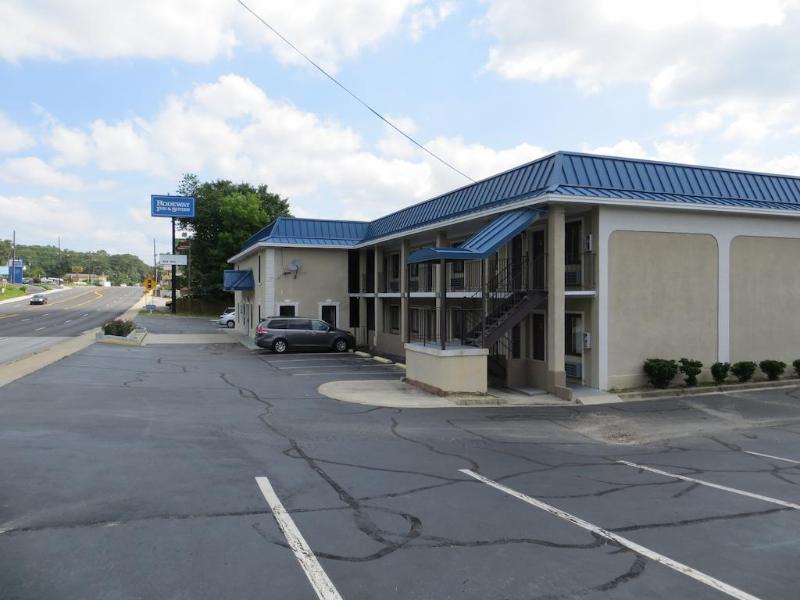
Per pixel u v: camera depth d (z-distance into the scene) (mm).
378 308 29547
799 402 15641
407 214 27797
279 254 31094
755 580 5094
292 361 24203
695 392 16750
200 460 8484
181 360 23578
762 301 18859
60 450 8758
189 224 70625
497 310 17375
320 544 5602
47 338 33969
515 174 19203
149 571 4918
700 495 7621
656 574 5164
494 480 8062
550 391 16297
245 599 4496
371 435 10797
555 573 5121
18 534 5621
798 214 18484
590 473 8656
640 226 17109
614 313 16797
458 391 15820
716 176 19156
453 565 5223
